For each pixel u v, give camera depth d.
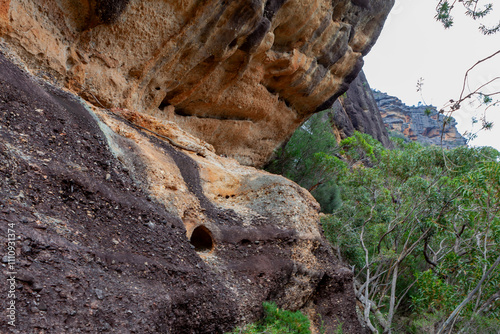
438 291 9.73
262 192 9.59
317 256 9.33
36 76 7.02
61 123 5.80
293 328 7.04
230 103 13.52
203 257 6.90
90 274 4.17
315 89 16.09
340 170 17.33
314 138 19.86
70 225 4.54
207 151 10.44
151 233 5.69
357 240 15.23
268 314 6.98
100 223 5.02
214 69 11.26
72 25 8.16
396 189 14.59
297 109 16.92
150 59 9.62
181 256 5.94
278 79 14.38
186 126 12.70
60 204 4.67
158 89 10.57
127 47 9.12
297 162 18.98
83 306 3.82
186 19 9.51
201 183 8.75
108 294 4.16
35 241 3.81
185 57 10.33
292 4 12.16
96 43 8.63
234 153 15.52
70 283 3.85
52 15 7.70
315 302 9.02
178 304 5.18
